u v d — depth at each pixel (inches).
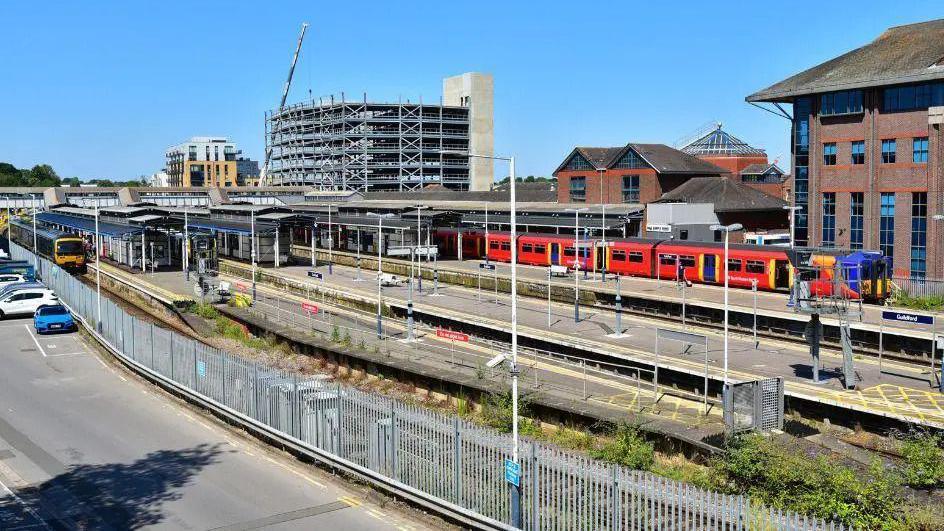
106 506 885.2
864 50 2367.1
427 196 4825.3
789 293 1973.4
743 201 2977.4
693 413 1193.4
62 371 1546.5
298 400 1032.8
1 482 959.6
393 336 1828.2
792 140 2453.2
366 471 922.1
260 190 5713.6
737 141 4694.9
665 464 1034.7
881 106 2175.2
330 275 2790.4
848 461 957.2
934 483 846.5
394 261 3009.4
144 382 1454.2
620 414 1141.7
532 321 1868.8
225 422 1198.3
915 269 2121.1
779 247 2132.1
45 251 3336.6
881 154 2186.3
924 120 2078.0
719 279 2219.5
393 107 6289.4
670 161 3304.6
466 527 814.5
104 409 1278.3
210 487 940.0
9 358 1663.4
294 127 6953.7
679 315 1951.3
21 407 1291.8
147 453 1064.2
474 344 1727.4
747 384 1075.9
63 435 1143.6
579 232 2908.5
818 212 2356.1
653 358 1453.0
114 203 5570.9
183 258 2918.3
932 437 984.3
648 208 2881.4
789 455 899.4
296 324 1947.6
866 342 1598.2
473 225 3371.1
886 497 754.2
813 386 1266.0
